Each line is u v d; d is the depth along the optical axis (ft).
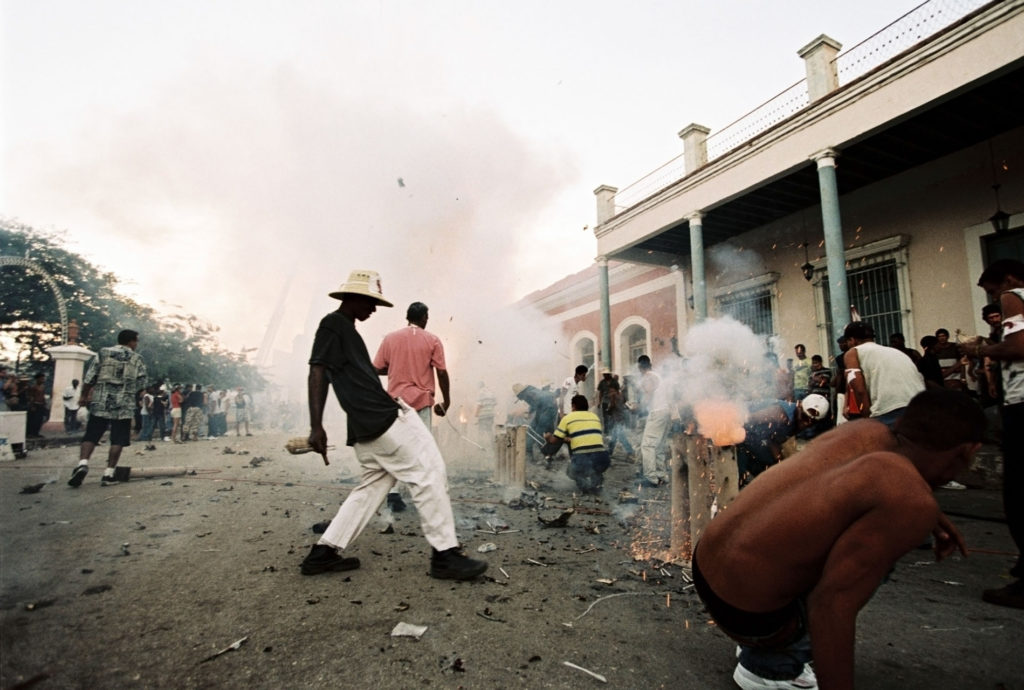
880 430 4.83
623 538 11.47
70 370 42.34
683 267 43.14
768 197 32.24
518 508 14.80
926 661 6.12
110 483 17.97
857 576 4.00
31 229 55.67
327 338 8.95
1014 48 18.69
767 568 4.55
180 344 70.28
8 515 12.88
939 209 27.48
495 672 5.65
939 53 20.68
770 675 5.10
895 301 29.32
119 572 8.59
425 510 8.67
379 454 8.75
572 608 7.49
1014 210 24.68
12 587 7.89
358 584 8.23
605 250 39.34
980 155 25.96
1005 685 5.57
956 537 5.03
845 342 11.75
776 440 12.47
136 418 49.78
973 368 20.57
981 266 25.70
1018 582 7.86
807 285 33.88
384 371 13.76
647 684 5.47
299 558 9.50
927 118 23.86
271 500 15.24
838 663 3.99
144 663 5.65
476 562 8.65
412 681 5.43
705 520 9.35
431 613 7.19
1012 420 8.00
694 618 7.20
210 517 12.81
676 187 33.12
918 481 4.08
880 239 29.84
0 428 26.00
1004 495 8.09
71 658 5.71
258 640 6.26
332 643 6.23
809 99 26.84
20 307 55.42
